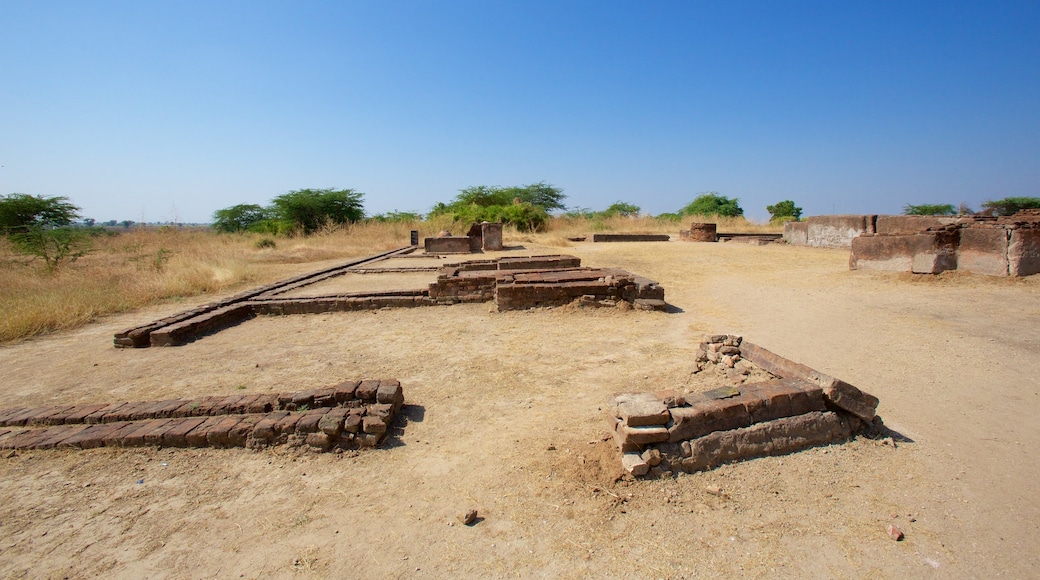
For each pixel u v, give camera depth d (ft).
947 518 9.12
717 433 10.90
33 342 24.08
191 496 10.54
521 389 16.01
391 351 20.92
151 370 19.30
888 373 16.25
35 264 48.26
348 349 21.42
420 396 15.70
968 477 10.34
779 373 13.74
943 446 11.57
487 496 10.19
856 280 32.78
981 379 15.39
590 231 96.78
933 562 8.10
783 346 19.69
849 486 10.12
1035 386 14.71
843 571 7.96
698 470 10.64
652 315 25.98
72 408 14.35
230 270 43.24
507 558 8.45
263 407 13.76
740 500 9.75
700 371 16.71
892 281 31.35
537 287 27.55
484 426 13.38
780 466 10.75
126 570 8.44
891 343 19.38
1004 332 19.86
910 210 99.86
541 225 94.84
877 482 10.24
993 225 30.14
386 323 26.16
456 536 9.04
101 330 26.50
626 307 26.81
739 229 100.32
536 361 18.88
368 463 11.68
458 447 12.28
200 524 9.61
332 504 10.14
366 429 12.31
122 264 50.31
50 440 12.52
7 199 75.31
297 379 17.74
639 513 9.46
